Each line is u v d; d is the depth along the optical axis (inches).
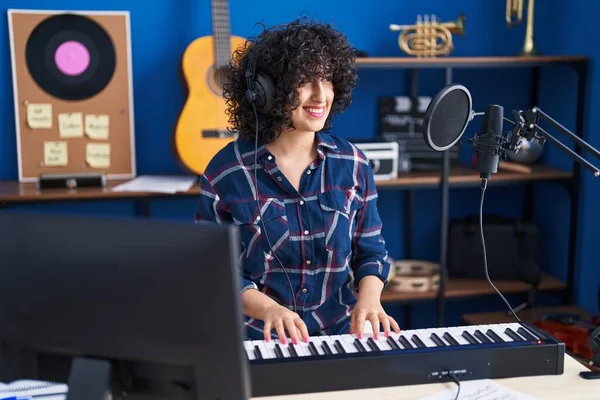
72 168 111.7
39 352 39.1
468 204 129.7
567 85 118.6
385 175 108.8
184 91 108.7
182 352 36.2
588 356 93.0
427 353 51.0
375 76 121.0
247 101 65.2
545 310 115.6
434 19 119.8
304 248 65.0
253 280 65.4
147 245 35.5
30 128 110.0
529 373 52.5
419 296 112.3
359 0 117.9
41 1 109.1
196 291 35.1
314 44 61.7
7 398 48.3
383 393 49.6
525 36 115.3
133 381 38.0
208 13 113.8
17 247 37.3
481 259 119.7
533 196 131.0
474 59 107.8
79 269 36.4
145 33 112.8
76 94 111.0
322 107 63.5
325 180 66.0
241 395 36.3
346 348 52.4
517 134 57.2
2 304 38.1
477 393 49.4
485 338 54.2
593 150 55.0
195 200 119.7
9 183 108.3
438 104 53.6
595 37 111.1
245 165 65.2
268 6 115.3
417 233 128.6
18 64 108.7
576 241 118.3
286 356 50.8
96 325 36.8
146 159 116.2
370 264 67.8
